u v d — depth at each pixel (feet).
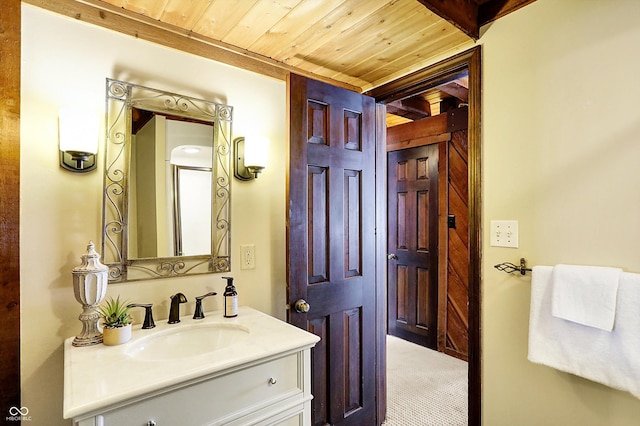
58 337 4.15
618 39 3.92
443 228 10.37
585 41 4.16
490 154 5.07
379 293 7.11
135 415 3.02
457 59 5.62
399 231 11.68
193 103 5.26
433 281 10.68
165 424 3.18
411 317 11.31
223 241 5.51
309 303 5.73
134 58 4.76
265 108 6.05
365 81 7.14
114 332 3.90
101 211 4.46
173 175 5.06
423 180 10.95
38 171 4.07
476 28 5.17
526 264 4.65
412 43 5.58
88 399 2.80
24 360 3.96
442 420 6.96
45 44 4.14
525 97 4.70
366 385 6.56
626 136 3.86
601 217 4.03
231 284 5.10
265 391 3.84
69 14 4.28
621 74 3.89
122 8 4.63
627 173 3.85
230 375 3.58
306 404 4.15
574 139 4.25
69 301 4.22
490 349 5.06
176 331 4.53
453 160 10.16
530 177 4.63
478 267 5.17
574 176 4.25
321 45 5.64
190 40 5.24
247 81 5.85
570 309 3.97
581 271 3.99
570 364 4.00
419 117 11.80
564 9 4.34
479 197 5.17
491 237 5.04
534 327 4.32
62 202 4.20
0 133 3.78
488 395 5.08
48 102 4.14
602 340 3.80
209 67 5.45
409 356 10.16
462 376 8.90
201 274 5.28
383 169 7.42
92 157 4.39
